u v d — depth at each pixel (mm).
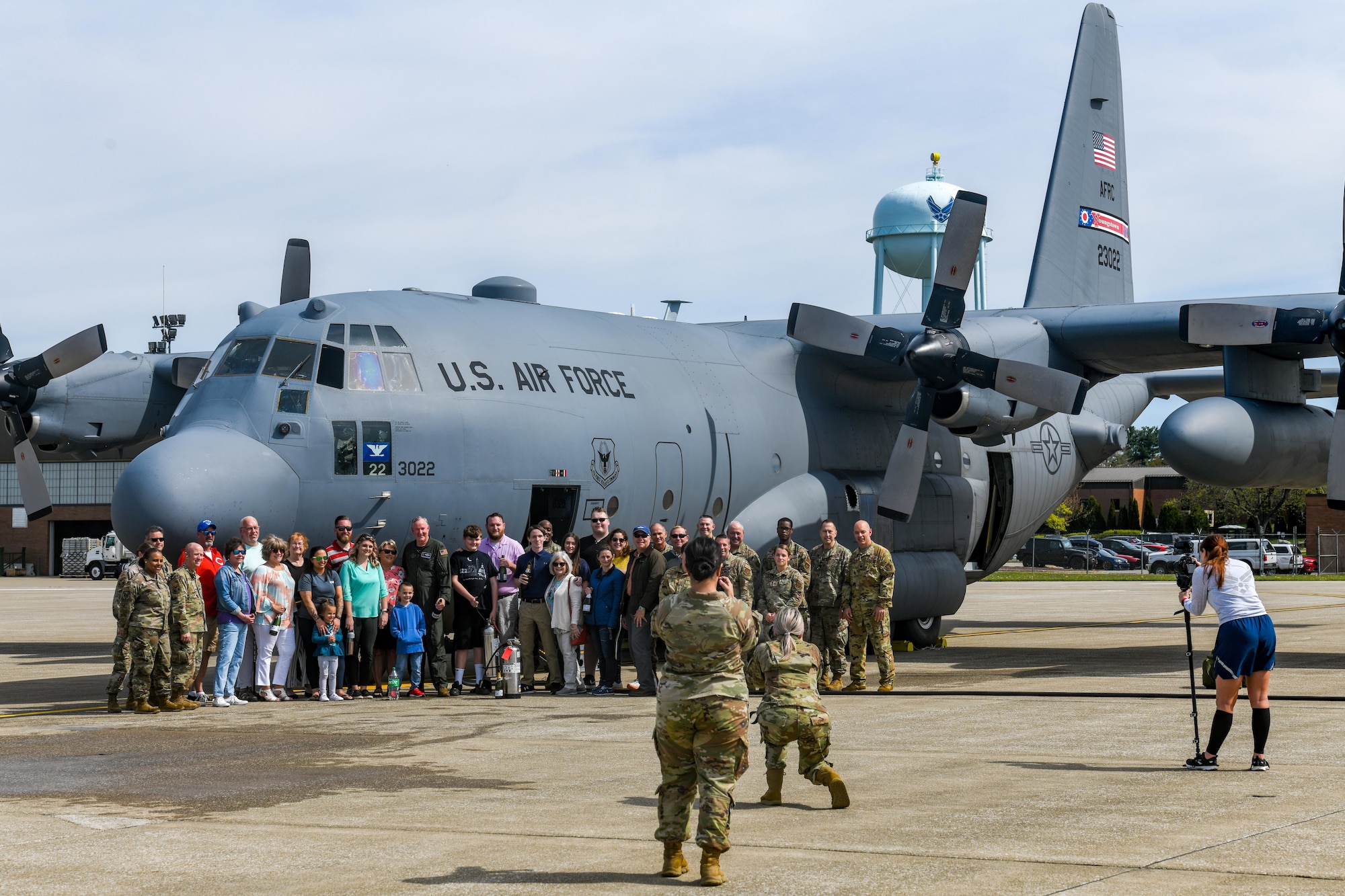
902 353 16281
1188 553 9492
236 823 7414
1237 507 76750
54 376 17219
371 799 8141
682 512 17391
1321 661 16703
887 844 6785
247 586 13305
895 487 16391
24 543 63125
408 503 14516
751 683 8125
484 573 14266
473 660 14781
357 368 14492
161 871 6320
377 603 13789
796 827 7270
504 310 16531
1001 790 8227
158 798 8195
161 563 12750
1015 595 38719
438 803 8008
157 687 12727
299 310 14828
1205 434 15586
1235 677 8695
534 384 15734
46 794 8352
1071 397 15477
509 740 10602
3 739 10859
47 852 6719
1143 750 9758
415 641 13867
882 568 14109
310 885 6059
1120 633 23719
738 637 6207
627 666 17266
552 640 14398
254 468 13633
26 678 16625
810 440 19203
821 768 7789
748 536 18031
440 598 14102
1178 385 24250
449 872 6289
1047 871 6125
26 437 17688
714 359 18516
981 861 6352
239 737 10883
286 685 13766
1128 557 58562
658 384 17312
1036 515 21688
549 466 15562
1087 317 18688
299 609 13883
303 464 13953
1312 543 59094
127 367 19375
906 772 8922
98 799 8164
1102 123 24000
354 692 13984
